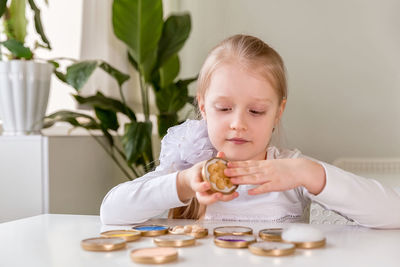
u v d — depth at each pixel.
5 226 0.71
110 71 1.96
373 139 2.49
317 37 2.57
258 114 0.83
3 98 1.74
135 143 1.93
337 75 2.54
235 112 0.82
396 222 0.73
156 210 0.79
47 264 0.48
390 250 0.53
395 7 2.45
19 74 1.71
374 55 2.48
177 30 2.27
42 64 1.75
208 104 0.87
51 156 1.69
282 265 0.46
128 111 2.04
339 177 0.75
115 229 0.70
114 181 2.20
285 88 0.95
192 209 0.97
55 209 1.71
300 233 0.55
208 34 2.80
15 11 1.82
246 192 0.93
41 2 2.15
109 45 2.26
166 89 2.30
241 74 0.82
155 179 0.82
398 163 2.38
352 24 2.51
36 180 1.69
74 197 1.83
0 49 1.91
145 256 0.47
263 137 0.84
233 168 0.69
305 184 0.73
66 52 2.24
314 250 0.53
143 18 2.03
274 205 0.92
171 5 2.83
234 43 0.89
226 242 0.54
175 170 0.97
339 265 0.46
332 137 2.55
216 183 0.67
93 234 0.65
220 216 0.93
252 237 0.58
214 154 0.97
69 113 1.85
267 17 2.66
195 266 0.46
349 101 2.53
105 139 2.09
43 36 1.76
